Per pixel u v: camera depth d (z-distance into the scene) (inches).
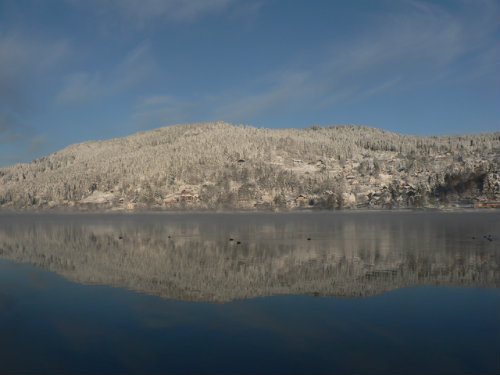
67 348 762.8
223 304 1068.5
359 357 714.2
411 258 1903.3
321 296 1149.7
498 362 687.7
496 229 3964.1
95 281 1374.3
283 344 775.7
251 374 650.8
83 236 3390.7
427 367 671.1
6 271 1579.7
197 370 666.8
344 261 1822.1
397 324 888.9
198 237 3225.9
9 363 696.4
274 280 1381.6
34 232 3939.5
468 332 834.2
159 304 1063.6
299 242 2741.1
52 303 1075.9
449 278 1405.0
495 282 1331.2
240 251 2229.3
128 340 800.9
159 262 1812.3
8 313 984.3
